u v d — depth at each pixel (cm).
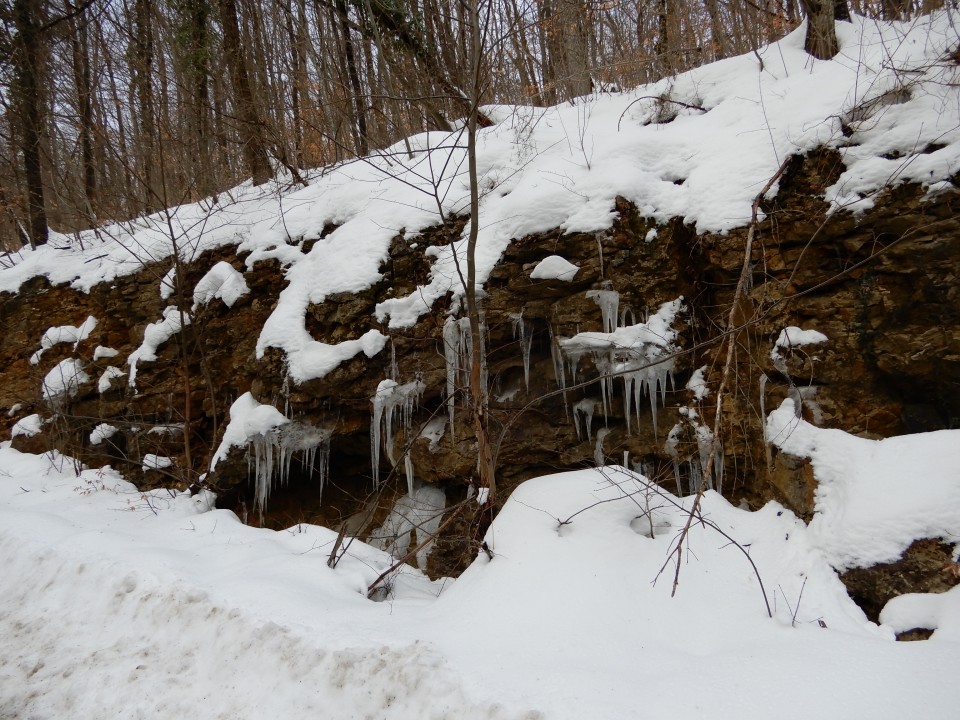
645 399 554
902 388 465
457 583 435
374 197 694
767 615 355
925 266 457
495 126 743
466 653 334
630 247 554
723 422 513
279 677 351
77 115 1002
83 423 826
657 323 539
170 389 761
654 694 285
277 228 750
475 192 443
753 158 540
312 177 810
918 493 362
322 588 443
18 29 1042
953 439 376
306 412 644
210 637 391
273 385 654
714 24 996
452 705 300
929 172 463
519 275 572
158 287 811
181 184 928
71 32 1065
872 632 334
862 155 497
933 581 340
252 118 889
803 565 379
